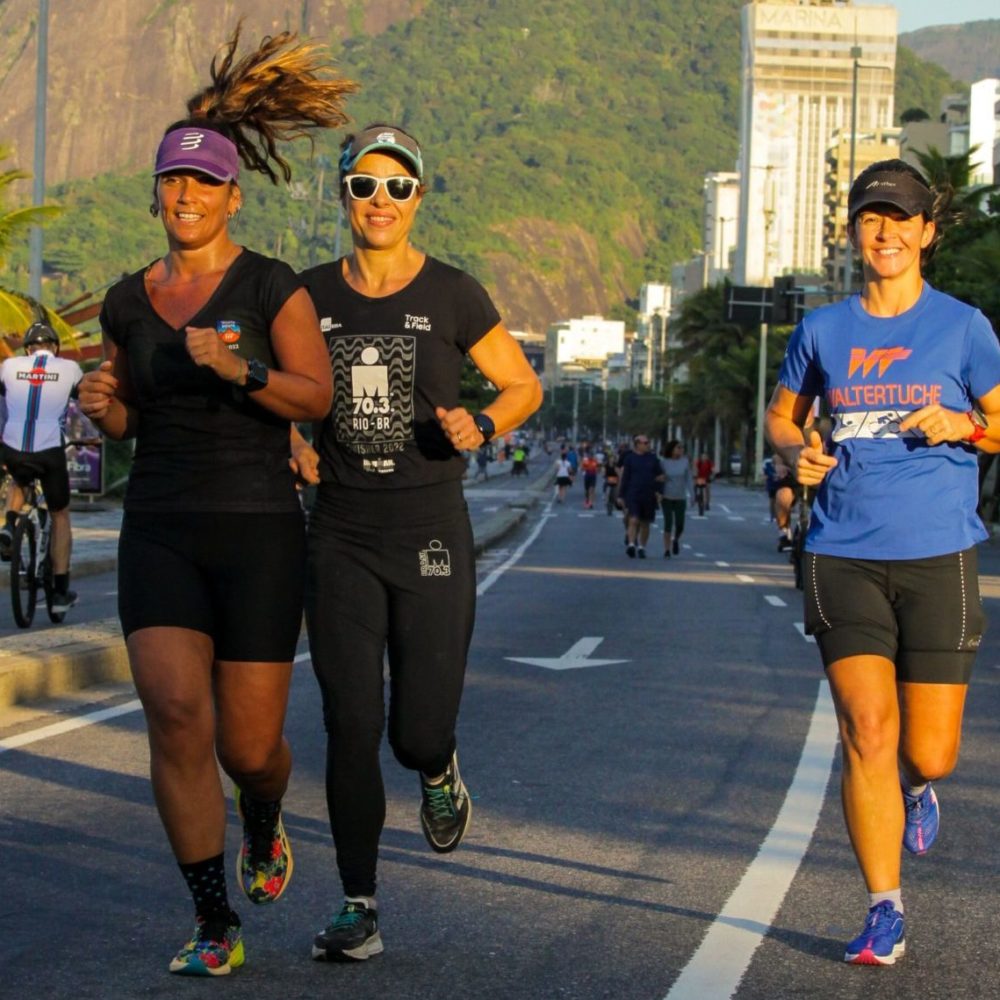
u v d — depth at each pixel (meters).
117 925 8.46
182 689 7.48
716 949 8.12
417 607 8.24
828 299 102.56
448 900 9.03
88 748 13.54
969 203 72.94
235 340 7.75
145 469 7.77
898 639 8.10
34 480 21.02
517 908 8.88
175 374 7.69
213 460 7.70
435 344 8.39
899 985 7.58
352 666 8.12
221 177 7.75
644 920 8.65
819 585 8.05
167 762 7.57
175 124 7.88
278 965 7.83
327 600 8.21
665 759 13.48
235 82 8.45
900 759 8.24
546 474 164.62
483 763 13.23
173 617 7.60
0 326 50.19
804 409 8.57
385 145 8.41
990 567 41.47
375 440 8.28
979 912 8.93
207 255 7.88
